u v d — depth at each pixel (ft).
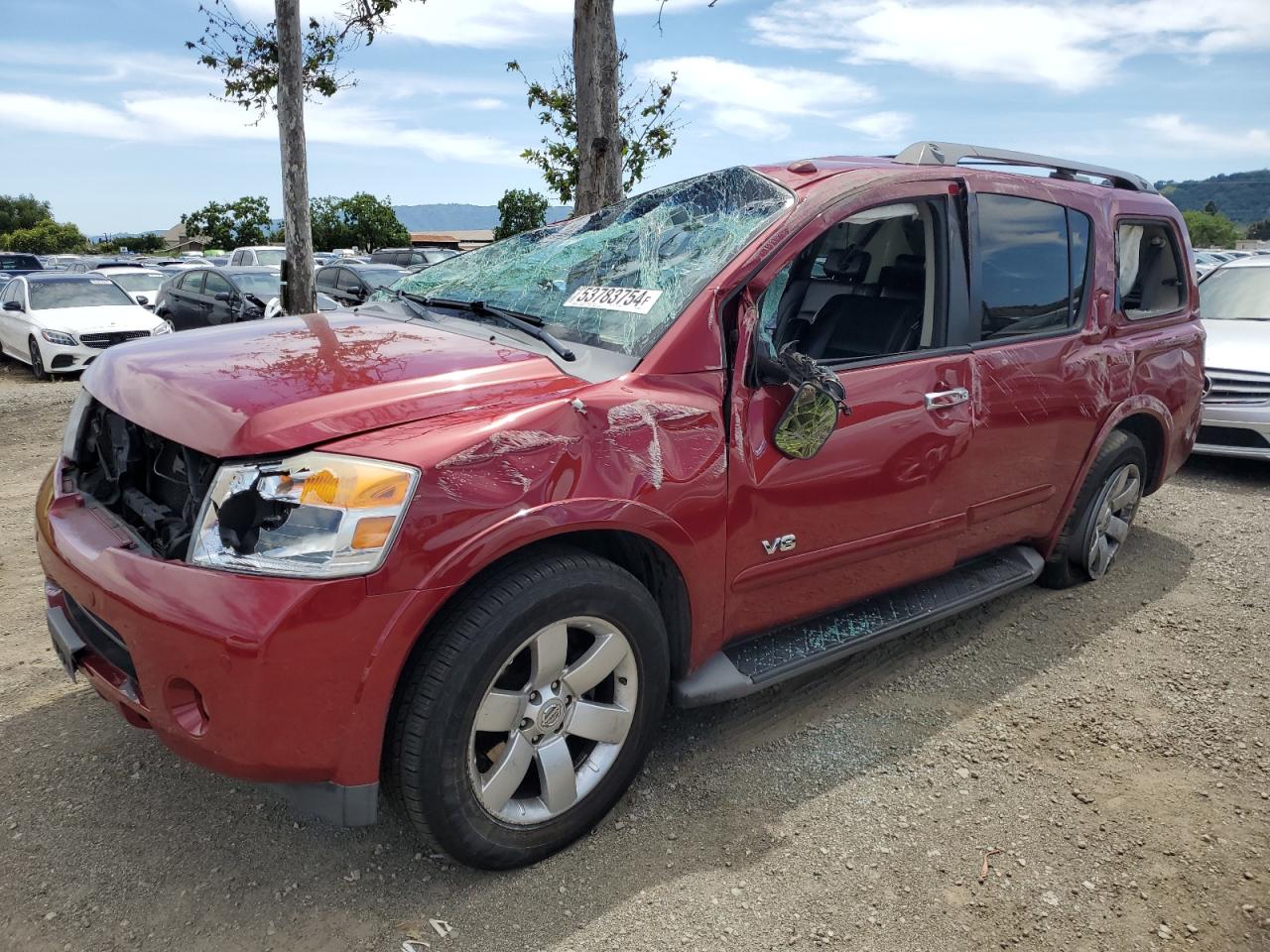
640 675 8.18
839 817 8.77
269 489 6.63
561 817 7.95
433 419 7.22
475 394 7.64
